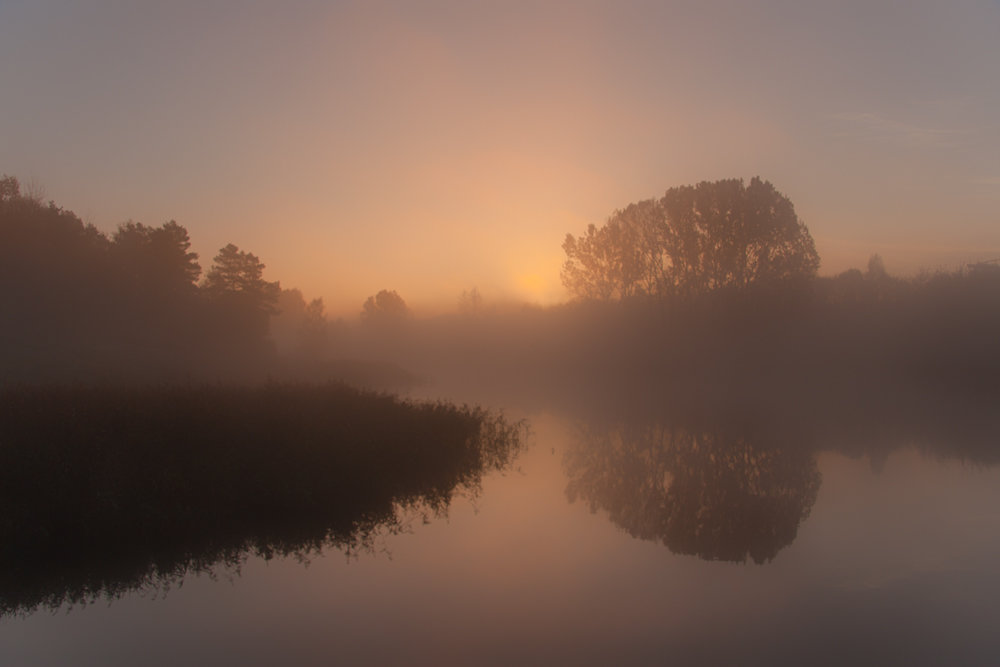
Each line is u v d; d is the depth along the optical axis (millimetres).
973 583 8734
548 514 12453
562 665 6516
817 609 7914
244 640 7152
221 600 8320
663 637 7133
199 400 15680
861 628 7355
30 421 12508
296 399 17781
